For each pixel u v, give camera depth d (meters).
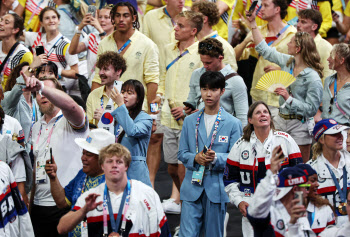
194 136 18.02
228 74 19.88
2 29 25.34
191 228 17.67
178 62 22.69
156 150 23.73
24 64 21.70
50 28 26.39
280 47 25.00
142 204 13.59
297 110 20.92
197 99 20.41
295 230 12.67
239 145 16.56
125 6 22.50
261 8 25.33
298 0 29.34
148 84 22.86
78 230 14.89
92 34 26.45
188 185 17.91
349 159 16.70
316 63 21.45
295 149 16.36
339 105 21.14
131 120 17.80
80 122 16.83
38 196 17.28
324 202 14.05
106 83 19.98
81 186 14.80
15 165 17.16
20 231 15.72
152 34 26.02
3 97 20.28
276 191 13.22
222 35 28.95
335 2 31.83
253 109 16.25
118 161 13.38
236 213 22.19
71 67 26.28
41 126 17.84
